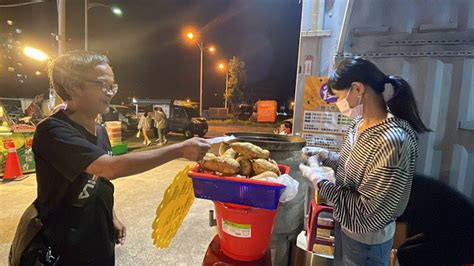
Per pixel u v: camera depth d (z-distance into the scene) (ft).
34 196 14.23
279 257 6.25
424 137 5.64
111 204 4.84
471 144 5.39
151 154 3.74
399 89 4.13
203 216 12.59
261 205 3.66
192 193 4.64
